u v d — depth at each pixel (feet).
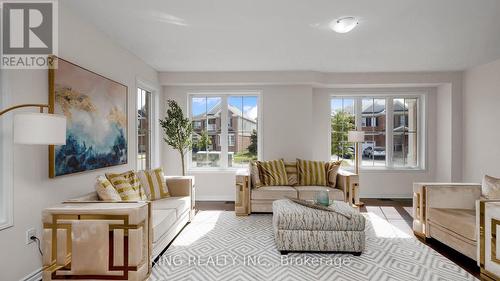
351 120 17.49
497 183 9.32
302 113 16.15
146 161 15.29
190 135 15.40
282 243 8.80
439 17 8.75
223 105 16.93
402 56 12.84
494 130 13.38
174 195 12.06
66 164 7.92
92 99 9.15
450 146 15.64
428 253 8.92
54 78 7.45
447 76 15.53
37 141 5.06
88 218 6.22
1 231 6.14
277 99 16.26
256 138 16.99
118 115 10.94
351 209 9.52
